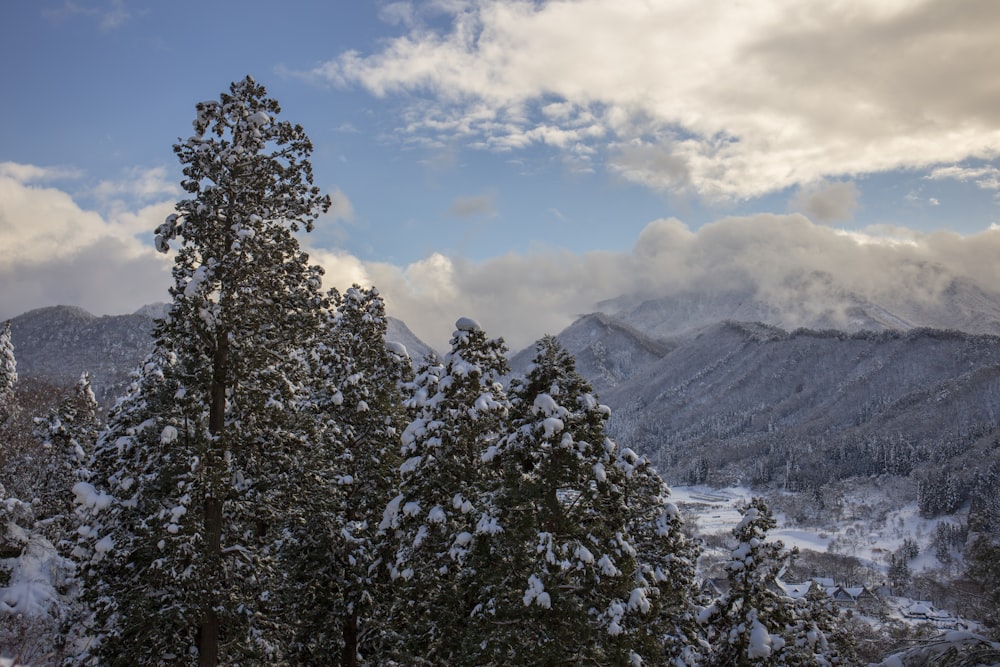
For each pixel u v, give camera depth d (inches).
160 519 714.2
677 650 972.6
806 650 930.7
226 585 745.0
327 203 834.2
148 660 721.6
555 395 751.7
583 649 698.2
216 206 765.3
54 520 1395.2
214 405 782.5
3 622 888.3
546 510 735.1
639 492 976.9
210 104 778.2
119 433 901.2
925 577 5954.7
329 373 1000.2
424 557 803.4
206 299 744.3
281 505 816.9
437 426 798.5
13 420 1797.5
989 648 1163.3
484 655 699.4
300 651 948.0
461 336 831.7
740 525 957.8
